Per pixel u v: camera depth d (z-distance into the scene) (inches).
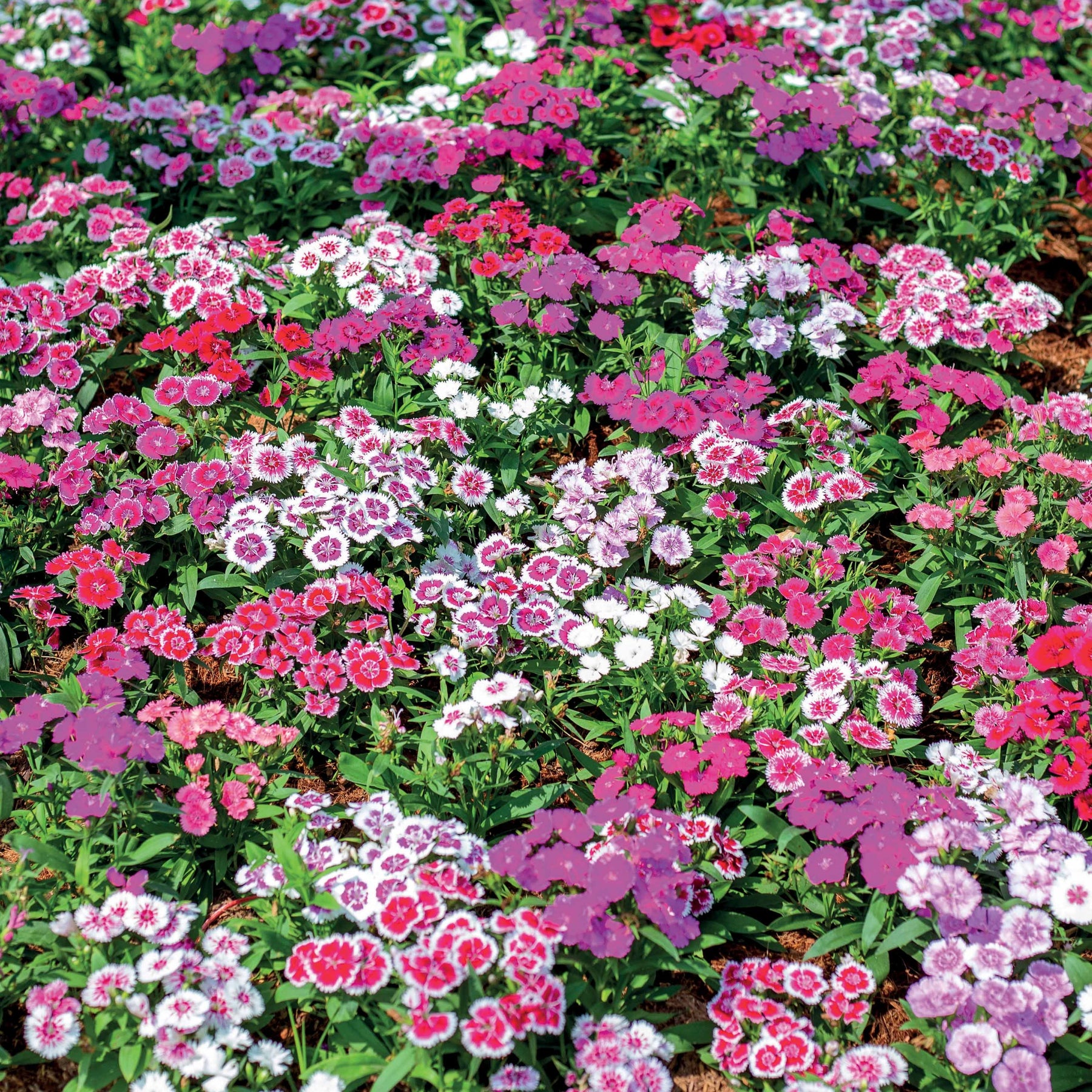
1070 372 66.2
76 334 62.3
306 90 77.7
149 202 71.1
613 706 52.5
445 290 61.8
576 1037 45.0
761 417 61.4
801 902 48.6
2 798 48.7
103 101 71.6
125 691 52.3
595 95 73.2
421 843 47.0
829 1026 46.5
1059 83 71.5
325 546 52.6
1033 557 55.7
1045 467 55.7
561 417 61.2
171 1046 43.9
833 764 49.2
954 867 46.1
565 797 51.2
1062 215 73.2
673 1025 47.1
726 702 50.8
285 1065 45.0
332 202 69.9
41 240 65.9
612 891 45.3
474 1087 44.0
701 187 69.8
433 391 59.0
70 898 46.9
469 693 51.4
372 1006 45.7
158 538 55.7
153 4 79.2
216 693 54.2
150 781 48.6
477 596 53.6
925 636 53.4
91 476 55.2
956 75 82.1
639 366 60.7
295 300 60.8
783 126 69.0
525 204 68.5
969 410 61.4
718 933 47.8
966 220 68.2
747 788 50.8
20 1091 45.8
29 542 55.9
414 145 68.0
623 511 55.3
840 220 69.1
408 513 55.6
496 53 74.5
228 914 48.6
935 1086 45.3
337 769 52.2
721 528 56.8
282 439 56.9
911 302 63.1
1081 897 46.2
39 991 44.6
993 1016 44.8
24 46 80.3
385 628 53.1
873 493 57.9
